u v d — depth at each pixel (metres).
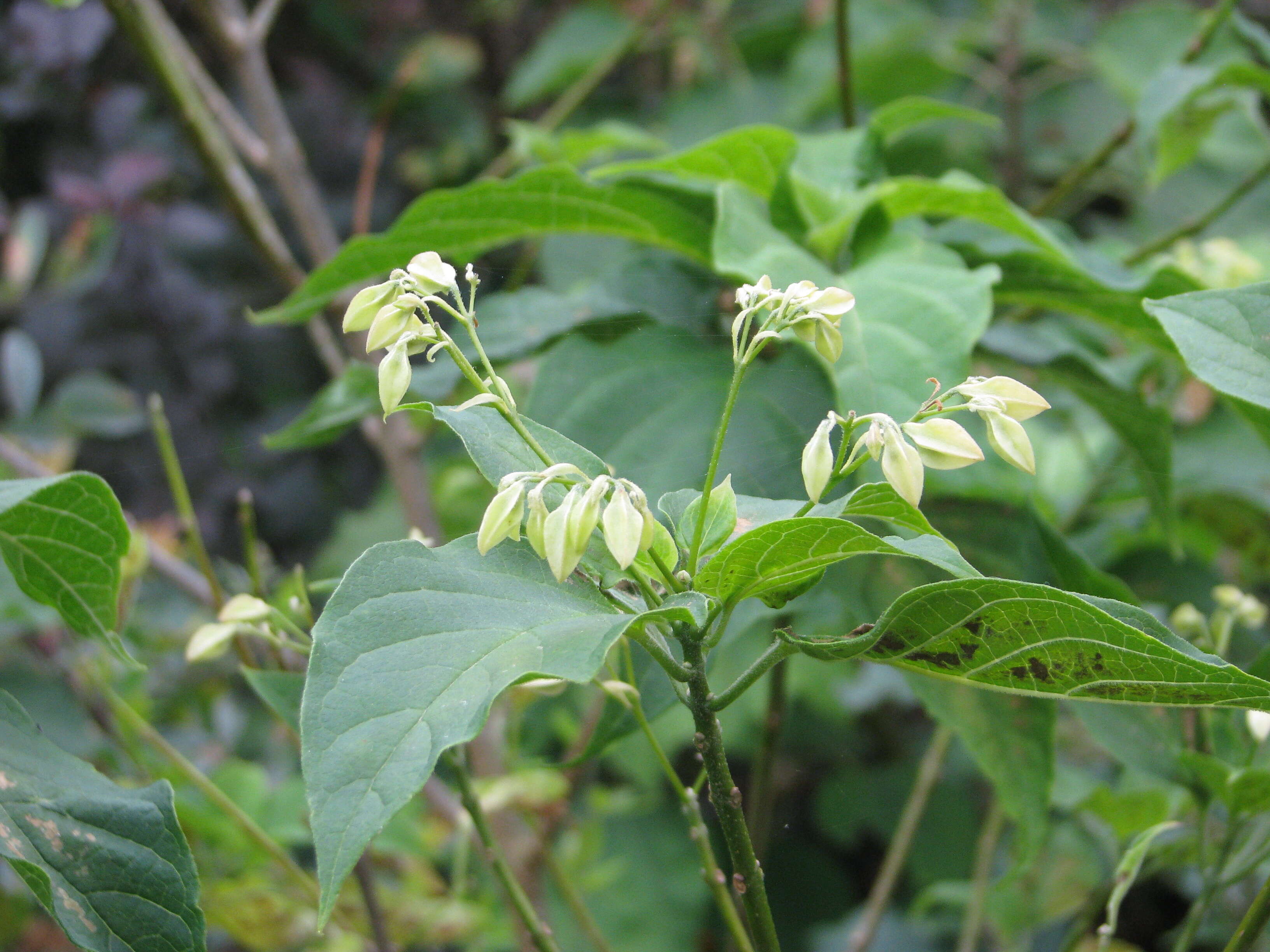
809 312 0.49
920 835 1.36
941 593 0.47
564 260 1.34
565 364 0.64
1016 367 0.74
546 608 0.47
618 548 0.46
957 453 0.47
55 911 0.49
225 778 0.83
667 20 1.79
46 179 1.75
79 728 0.83
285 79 2.10
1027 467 0.47
